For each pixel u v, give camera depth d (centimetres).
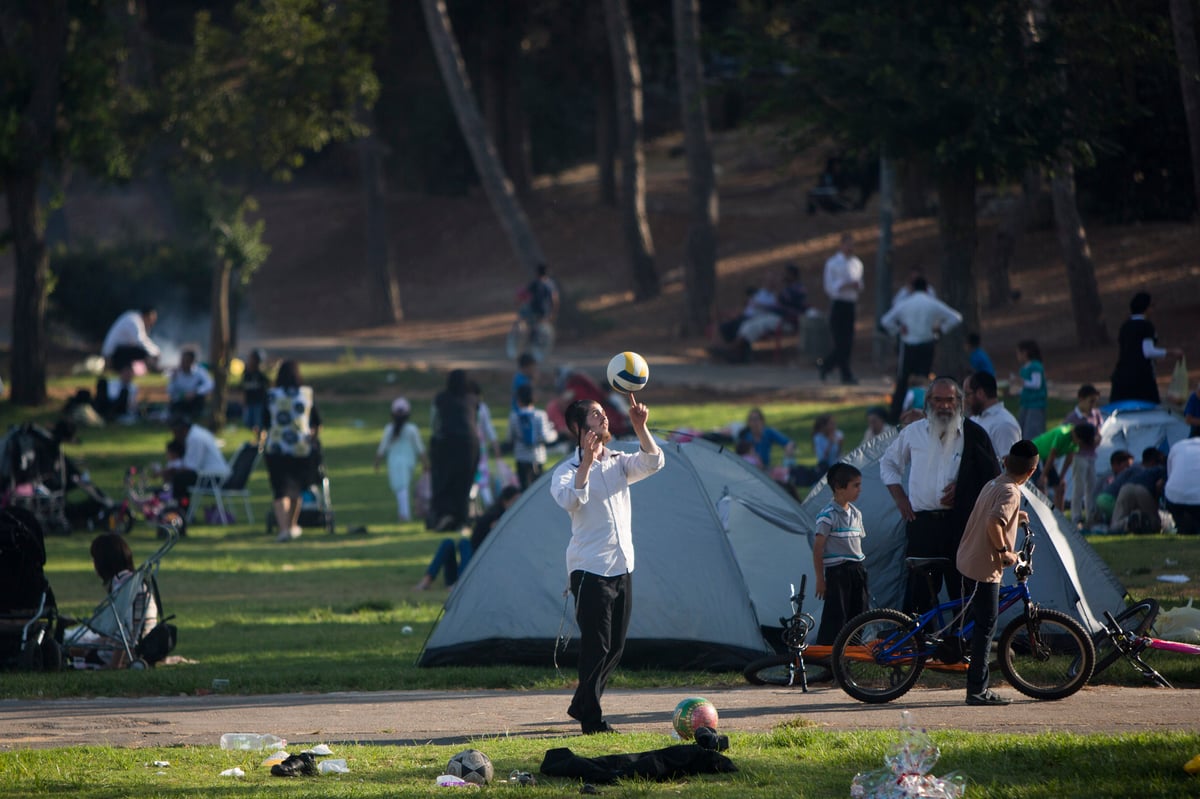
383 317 12650
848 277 8075
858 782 1603
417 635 3519
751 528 3145
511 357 10100
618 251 13350
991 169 6438
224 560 5084
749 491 3177
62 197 9306
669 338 10462
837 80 6259
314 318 13275
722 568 2952
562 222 14375
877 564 3066
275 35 8825
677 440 3203
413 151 15650
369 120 12544
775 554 3127
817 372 8869
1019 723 2098
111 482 6950
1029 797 1546
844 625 2445
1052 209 11175
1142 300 4897
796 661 2594
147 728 2222
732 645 2897
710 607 2930
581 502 2075
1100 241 10600
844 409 7469
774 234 12656
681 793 1636
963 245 6838
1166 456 4578
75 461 6391
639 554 2977
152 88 9538
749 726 2161
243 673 2888
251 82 8881
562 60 14875
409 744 2050
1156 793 1530
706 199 10438
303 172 17638
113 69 9362
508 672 2869
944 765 1706
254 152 8919
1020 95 6100
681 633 2925
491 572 3064
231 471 6269
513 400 5709
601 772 1727
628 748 1928
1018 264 10581
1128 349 4897
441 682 2794
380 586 4488
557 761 1767
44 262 9038
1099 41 6259
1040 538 2850
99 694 2695
